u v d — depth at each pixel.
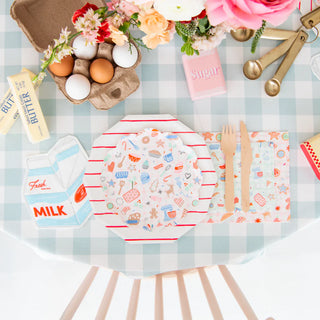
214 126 0.90
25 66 0.89
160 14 0.61
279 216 0.90
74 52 0.79
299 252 1.39
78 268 1.38
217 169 0.90
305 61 0.90
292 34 0.89
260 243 0.89
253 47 0.68
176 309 1.37
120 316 1.36
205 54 0.87
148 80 0.90
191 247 0.89
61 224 0.88
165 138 0.88
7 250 1.35
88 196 0.87
